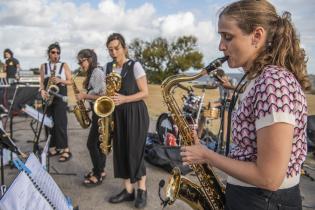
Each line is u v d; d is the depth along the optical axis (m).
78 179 4.45
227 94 4.94
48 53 4.95
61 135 5.12
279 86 1.19
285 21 1.31
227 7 1.35
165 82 2.29
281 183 1.19
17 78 9.72
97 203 3.73
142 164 3.46
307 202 3.87
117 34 3.36
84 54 4.15
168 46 25.91
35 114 4.45
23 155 2.43
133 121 3.31
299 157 1.29
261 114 1.19
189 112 6.37
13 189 1.47
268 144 1.16
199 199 1.98
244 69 1.40
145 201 3.60
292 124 1.17
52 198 1.82
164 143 5.76
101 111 3.36
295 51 1.31
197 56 25.80
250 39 1.30
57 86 4.91
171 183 2.05
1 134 2.39
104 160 4.25
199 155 1.42
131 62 3.31
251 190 1.35
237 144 1.36
